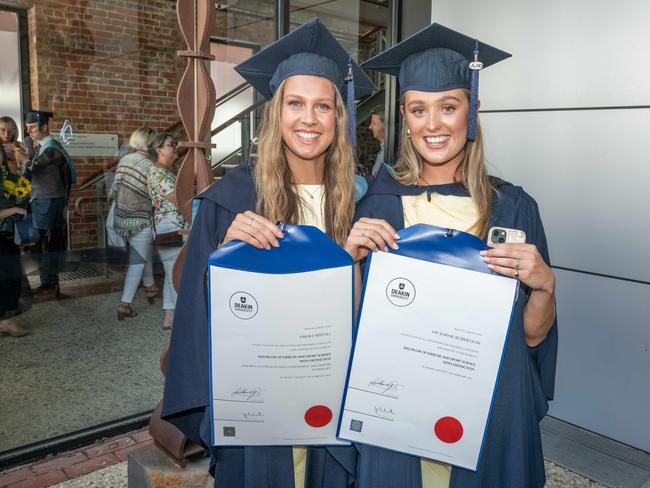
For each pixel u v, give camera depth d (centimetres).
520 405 139
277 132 154
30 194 338
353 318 141
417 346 136
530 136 329
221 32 367
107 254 372
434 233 133
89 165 374
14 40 356
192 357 158
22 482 274
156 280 392
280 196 153
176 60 424
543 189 327
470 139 144
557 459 295
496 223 143
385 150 439
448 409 136
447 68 141
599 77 298
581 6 301
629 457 297
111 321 382
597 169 304
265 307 138
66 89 374
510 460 140
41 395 336
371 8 404
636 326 299
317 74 152
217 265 136
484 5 340
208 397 155
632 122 289
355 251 141
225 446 150
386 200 151
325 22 388
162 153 394
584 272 316
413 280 134
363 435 141
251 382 142
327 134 152
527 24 322
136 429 327
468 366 134
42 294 354
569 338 325
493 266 129
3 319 348
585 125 306
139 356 380
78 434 306
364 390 139
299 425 145
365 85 176
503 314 131
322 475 160
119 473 282
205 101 231
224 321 138
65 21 375
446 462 138
